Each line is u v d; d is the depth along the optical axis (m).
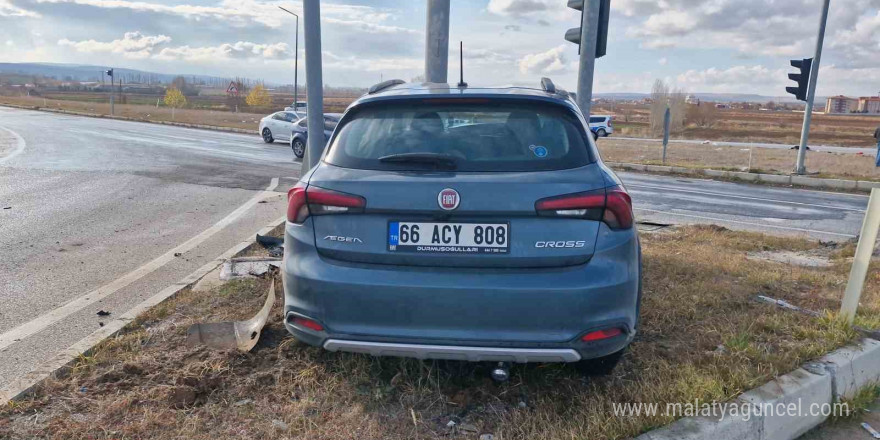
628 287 2.84
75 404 2.99
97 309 4.60
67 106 59.03
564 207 2.74
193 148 20.48
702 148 34.06
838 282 5.27
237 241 6.93
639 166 19.72
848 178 16.50
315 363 3.42
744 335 3.76
